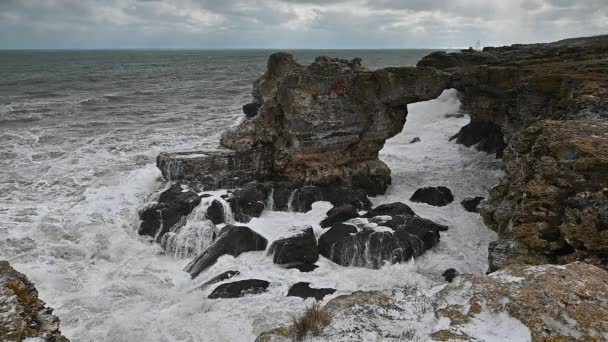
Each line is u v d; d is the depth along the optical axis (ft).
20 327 26.71
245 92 238.27
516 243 42.37
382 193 80.07
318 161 78.18
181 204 65.57
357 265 55.72
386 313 27.78
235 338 40.91
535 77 68.59
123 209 70.18
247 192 70.28
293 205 71.61
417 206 73.46
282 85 77.92
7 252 56.70
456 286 28.04
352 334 26.02
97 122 145.07
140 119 151.33
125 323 42.78
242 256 57.31
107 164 95.96
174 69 451.12
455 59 103.04
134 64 555.28
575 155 38.83
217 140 116.26
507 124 74.23
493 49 167.43
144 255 59.67
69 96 217.56
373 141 80.64
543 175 40.47
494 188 55.21
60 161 98.68
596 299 24.29
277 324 42.27
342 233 58.54
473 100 80.28
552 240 38.68
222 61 629.51
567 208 37.96
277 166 80.28
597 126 43.93
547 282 25.73
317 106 75.05
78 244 59.93
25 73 376.68
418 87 75.41
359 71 79.36
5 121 144.77
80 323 43.55
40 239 60.49
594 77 64.75
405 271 53.78
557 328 23.22
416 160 96.43
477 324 24.63
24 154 104.32
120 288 50.60
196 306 46.34
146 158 100.01
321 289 49.21
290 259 55.62
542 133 43.83
